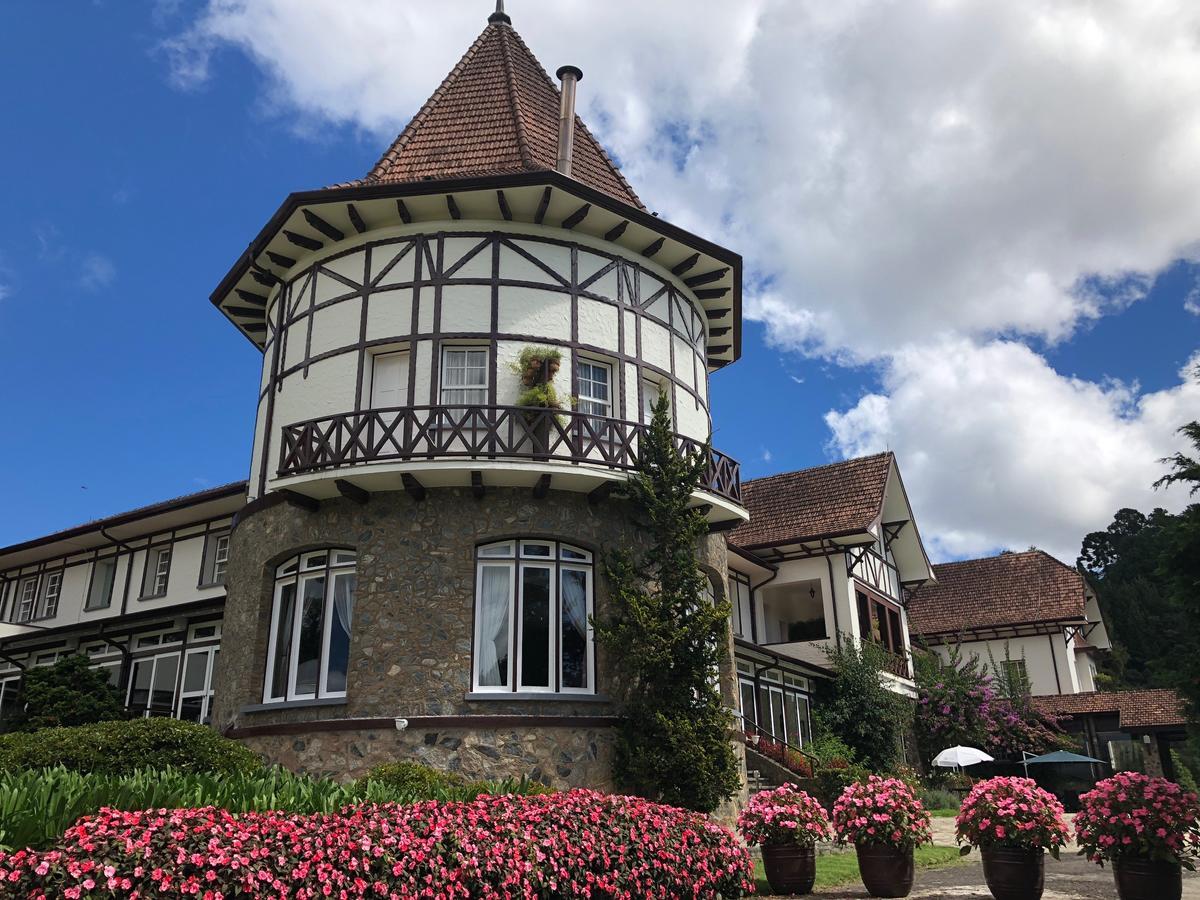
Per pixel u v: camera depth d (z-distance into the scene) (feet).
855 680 73.72
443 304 46.16
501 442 42.29
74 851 16.88
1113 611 172.35
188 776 26.23
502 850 23.32
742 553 74.90
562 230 48.37
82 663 60.23
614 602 44.09
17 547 79.05
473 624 42.06
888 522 90.99
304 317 49.67
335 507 44.70
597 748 41.57
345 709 41.24
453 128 53.83
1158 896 28.66
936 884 35.96
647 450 44.75
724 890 29.73
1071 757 82.74
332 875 19.44
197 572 68.54
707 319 57.62
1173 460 35.73
